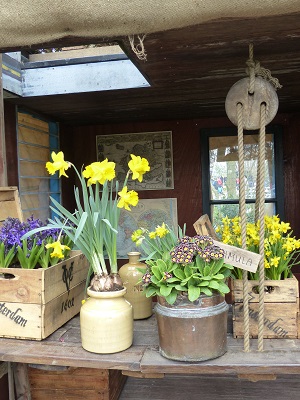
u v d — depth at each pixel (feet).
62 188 10.55
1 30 3.86
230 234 4.40
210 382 5.80
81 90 7.63
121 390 5.60
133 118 10.62
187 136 11.01
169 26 3.78
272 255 4.11
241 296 4.02
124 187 3.90
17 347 3.89
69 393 5.07
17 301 4.07
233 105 4.06
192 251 3.50
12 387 5.11
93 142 11.37
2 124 5.75
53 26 3.82
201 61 5.30
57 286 4.34
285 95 8.45
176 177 11.07
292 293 3.94
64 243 4.61
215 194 10.95
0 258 4.17
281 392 5.46
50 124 10.30
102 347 3.67
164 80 6.64
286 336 3.97
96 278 3.88
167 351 3.54
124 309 3.77
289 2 3.47
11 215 5.46
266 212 10.77
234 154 10.83
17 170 8.52
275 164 10.65
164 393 5.51
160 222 11.13
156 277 3.57
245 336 3.68
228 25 3.93
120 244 11.23
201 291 3.45
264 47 4.72
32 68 7.77
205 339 3.45
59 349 3.82
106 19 3.72
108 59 7.50
